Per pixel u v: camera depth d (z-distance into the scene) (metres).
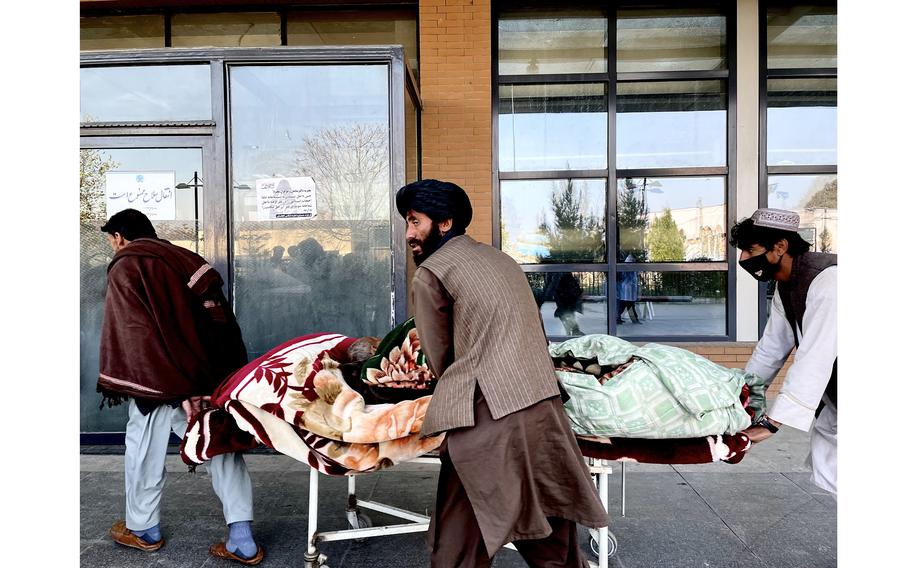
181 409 2.79
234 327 2.89
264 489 3.59
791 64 5.62
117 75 4.27
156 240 2.82
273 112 4.29
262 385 2.32
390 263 4.29
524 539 1.82
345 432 2.27
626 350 2.43
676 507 3.28
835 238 5.64
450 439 1.80
